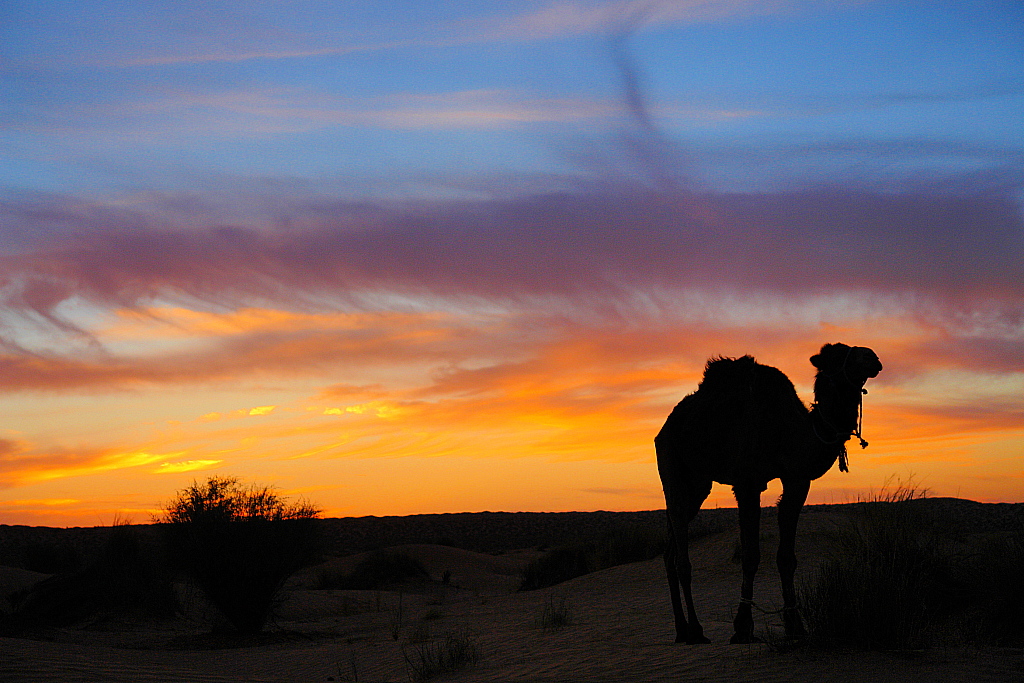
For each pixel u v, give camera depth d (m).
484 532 82.56
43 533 57.03
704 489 10.01
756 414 8.92
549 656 9.79
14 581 22.41
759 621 11.91
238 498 18.52
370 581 33.94
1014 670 6.81
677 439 9.80
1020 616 8.70
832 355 8.59
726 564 20.31
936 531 12.60
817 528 21.06
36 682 7.37
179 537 18.06
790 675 6.99
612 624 12.88
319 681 10.83
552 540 71.88
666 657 8.48
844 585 8.13
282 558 18.22
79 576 21.27
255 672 12.13
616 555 26.98
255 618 18.22
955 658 7.30
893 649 7.59
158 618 20.31
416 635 13.83
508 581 35.53
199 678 8.37
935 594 10.02
